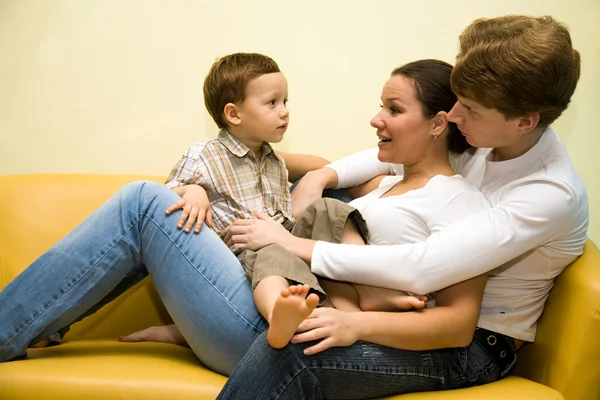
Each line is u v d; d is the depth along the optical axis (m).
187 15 1.71
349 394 1.00
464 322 1.03
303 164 1.54
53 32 1.70
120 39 1.71
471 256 1.02
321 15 1.74
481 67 1.01
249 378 0.93
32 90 1.70
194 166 1.37
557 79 1.00
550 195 1.03
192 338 1.10
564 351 1.08
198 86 1.73
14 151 1.72
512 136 1.08
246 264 1.10
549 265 1.12
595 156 1.77
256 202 1.39
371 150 1.51
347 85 1.75
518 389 1.03
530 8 1.74
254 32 1.73
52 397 0.97
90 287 1.10
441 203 1.13
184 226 1.12
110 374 1.00
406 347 1.01
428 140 1.21
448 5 1.74
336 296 1.14
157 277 1.12
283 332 0.91
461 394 1.01
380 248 1.07
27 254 1.43
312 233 1.21
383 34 1.75
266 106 1.39
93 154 1.73
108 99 1.72
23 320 1.08
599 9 1.73
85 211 1.49
